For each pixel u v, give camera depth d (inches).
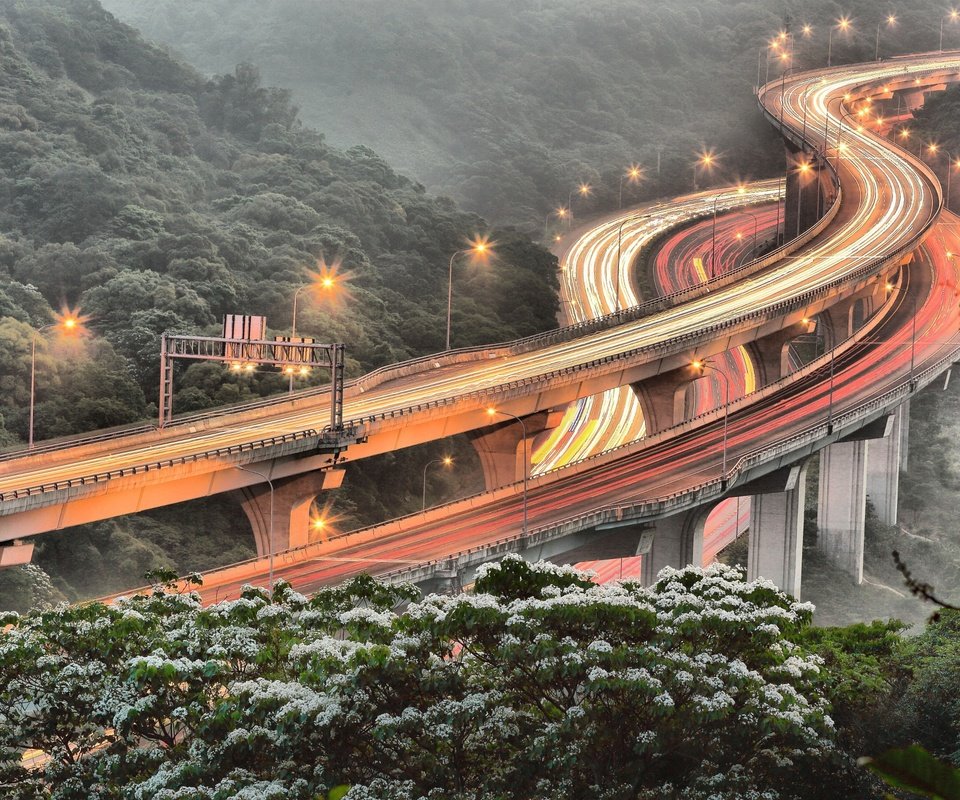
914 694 3715.6
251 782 3031.5
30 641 3361.2
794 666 3184.1
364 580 3705.7
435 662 3171.8
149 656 3248.0
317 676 3100.4
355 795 2906.0
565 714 3061.0
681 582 3656.5
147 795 3065.9
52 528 6166.3
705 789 3024.1
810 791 3201.3
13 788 3339.1
